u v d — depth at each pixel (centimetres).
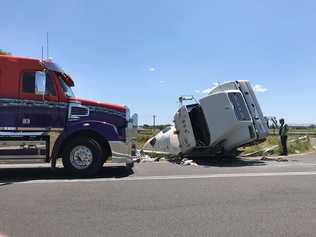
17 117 1109
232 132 1647
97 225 647
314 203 794
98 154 1135
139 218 687
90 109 1168
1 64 1109
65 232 612
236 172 1252
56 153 1120
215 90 1706
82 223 659
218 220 674
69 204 789
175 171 1282
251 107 1672
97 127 1138
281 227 634
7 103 1105
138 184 1009
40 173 1245
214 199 828
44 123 1123
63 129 1132
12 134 1106
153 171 1281
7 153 1103
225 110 1631
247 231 614
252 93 1697
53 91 1136
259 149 2102
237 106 1636
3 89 1105
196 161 1689
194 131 1694
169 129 1883
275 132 2348
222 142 1683
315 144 3191
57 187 972
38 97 1122
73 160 1131
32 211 736
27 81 1121
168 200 820
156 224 651
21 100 1112
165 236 591
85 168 1131
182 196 858
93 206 772
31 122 1116
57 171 1295
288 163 1589
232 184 1005
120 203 795
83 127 1129
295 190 924
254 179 1088
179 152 1752
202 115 1681
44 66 1130
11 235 598
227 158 1797
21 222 666
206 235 595
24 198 845
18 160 1107
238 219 680
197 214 712
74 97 1168
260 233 604
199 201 810
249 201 811
